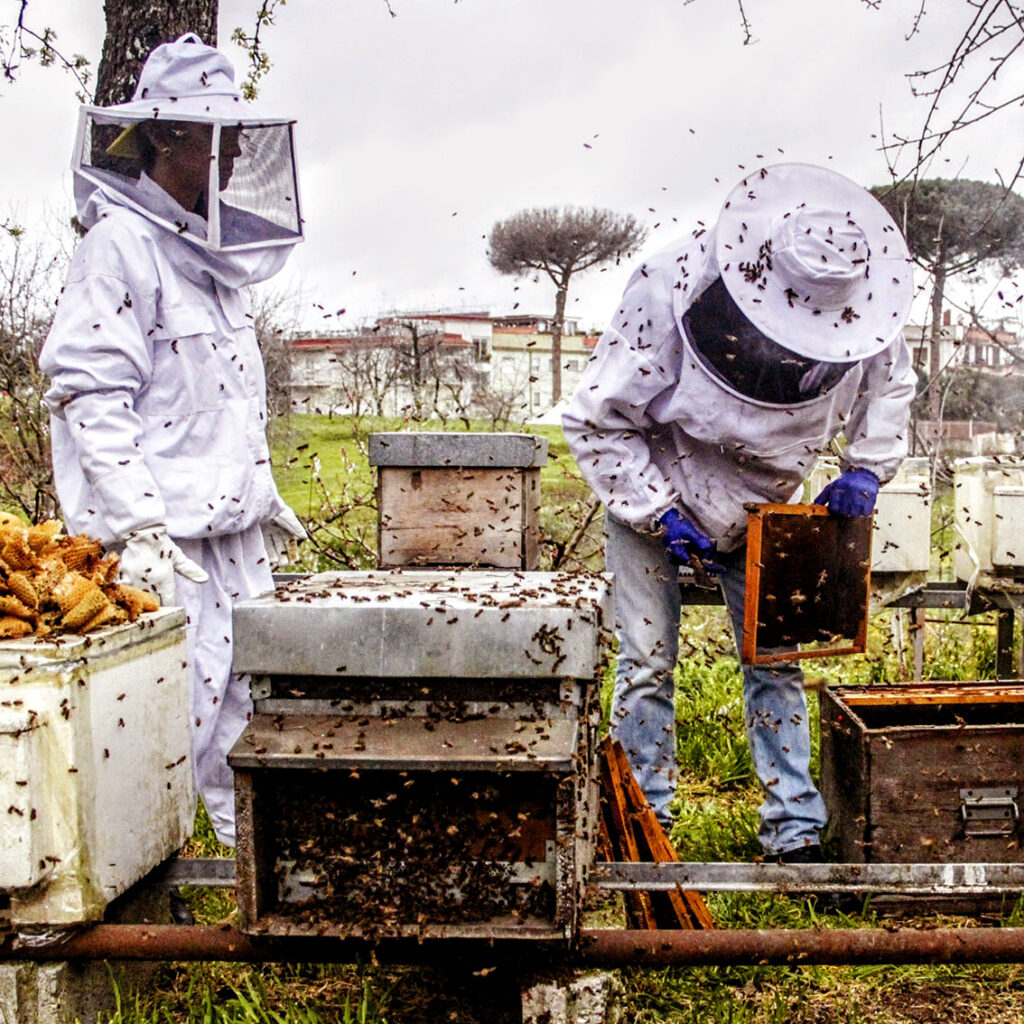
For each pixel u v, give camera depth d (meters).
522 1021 2.16
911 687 3.39
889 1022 2.43
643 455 3.19
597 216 30.27
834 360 2.74
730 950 2.13
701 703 4.70
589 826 2.29
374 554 5.43
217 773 2.96
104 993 2.34
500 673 2.03
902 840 2.94
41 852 2.07
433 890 2.06
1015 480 4.24
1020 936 2.14
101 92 4.31
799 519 2.91
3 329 6.71
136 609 2.36
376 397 9.07
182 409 2.82
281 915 2.07
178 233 2.76
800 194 2.87
